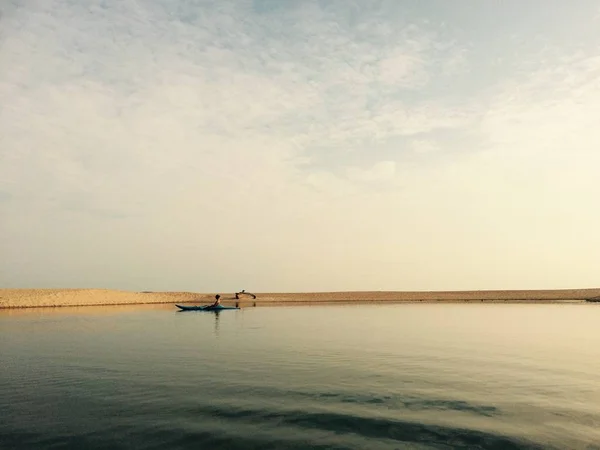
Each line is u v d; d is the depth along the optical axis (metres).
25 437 12.52
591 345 30.91
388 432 12.95
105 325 44.50
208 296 130.50
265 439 12.41
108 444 12.05
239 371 21.11
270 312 66.50
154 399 16.14
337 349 28.41
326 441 12.26
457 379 19.53
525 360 24.50
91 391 17.27
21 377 19.81
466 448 11.89
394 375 20.30
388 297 134.00
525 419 14.10
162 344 30.53
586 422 13.84
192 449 11.73
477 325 45.97
